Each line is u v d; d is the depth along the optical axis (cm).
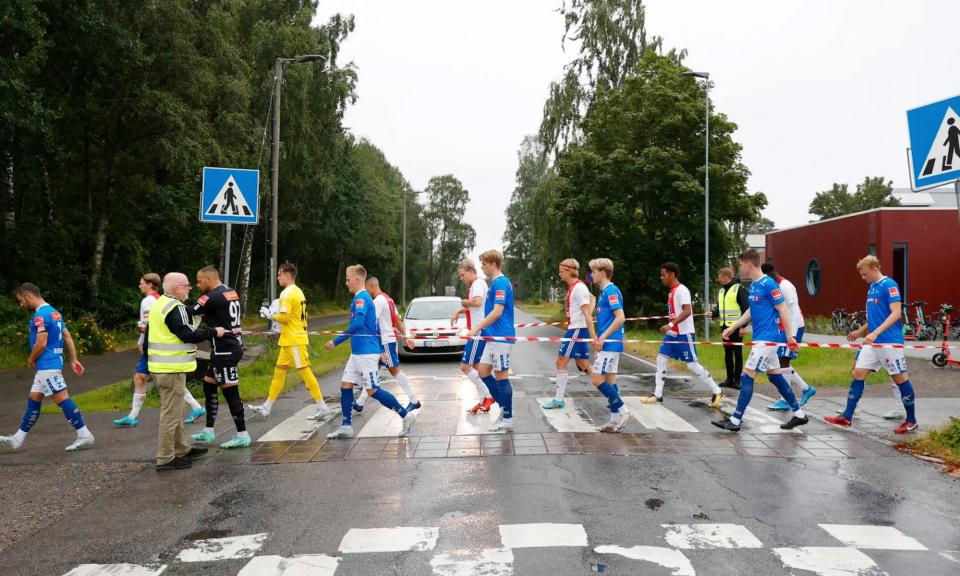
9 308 1619
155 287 793
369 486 519
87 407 902
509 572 362
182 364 593
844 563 370
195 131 2195
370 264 6150
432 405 872
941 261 2505
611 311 710
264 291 4256
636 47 3234
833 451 613
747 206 2617
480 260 723
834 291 2808
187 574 369
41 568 382
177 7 2088
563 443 649
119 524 451
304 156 3048
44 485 546
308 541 411
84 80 1916
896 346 677
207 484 537
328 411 840
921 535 410
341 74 3341
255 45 2814
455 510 461
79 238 2261
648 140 2641
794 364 1322
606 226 2734
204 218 956
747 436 675
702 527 424
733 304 1026
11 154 1780
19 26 1515
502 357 697
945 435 619
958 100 588
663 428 716
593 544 398
